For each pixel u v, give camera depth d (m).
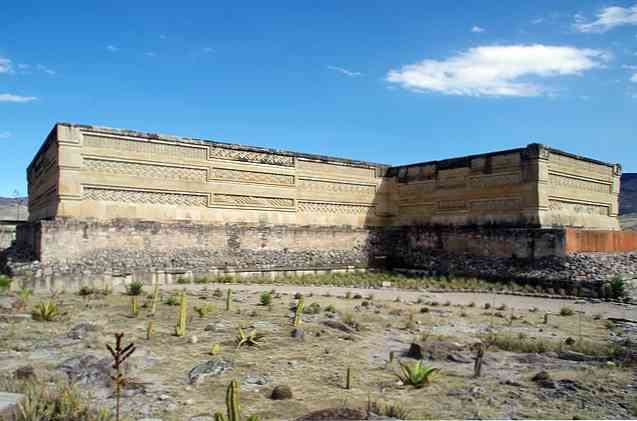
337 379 7.95
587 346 10.68
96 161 21.03
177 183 23.12
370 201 30.58
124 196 21.66
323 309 14.73
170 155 22.95
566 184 25.39
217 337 10.39
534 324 13.89
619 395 7.33
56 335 9.85
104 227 20.56
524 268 23.00
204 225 23.34
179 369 8.09
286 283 23.11
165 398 6.67
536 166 23.61
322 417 5.87
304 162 27.77
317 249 27.42
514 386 7.84
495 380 8.22
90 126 20.81
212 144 24.23
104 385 7.10
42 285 16.06
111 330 10.60
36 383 6.75
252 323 12.02
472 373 8.66
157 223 22.02
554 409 6.71
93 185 20.88
